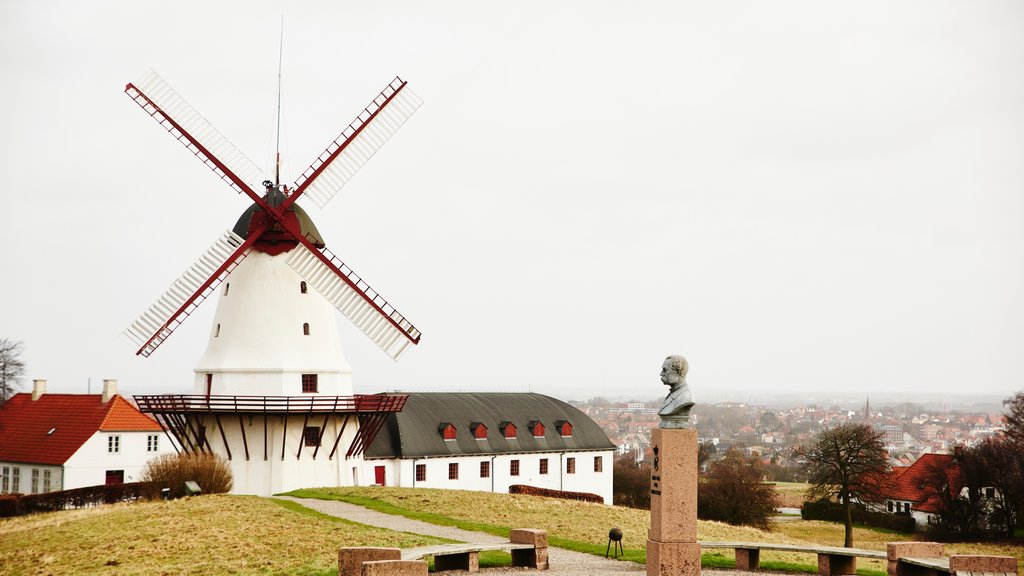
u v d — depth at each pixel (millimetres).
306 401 56875
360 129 62250
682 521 25797
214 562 32938
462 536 38375
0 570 34031
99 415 84000
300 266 58938
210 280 57781
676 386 26094
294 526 39312
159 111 58906
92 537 38375
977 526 88312
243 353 57250
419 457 77312
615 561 33031
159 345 57375
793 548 31469
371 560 26984
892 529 95688
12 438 85875
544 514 48938
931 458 102312
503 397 92438
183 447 57625
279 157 60500
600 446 91625
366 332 59688
